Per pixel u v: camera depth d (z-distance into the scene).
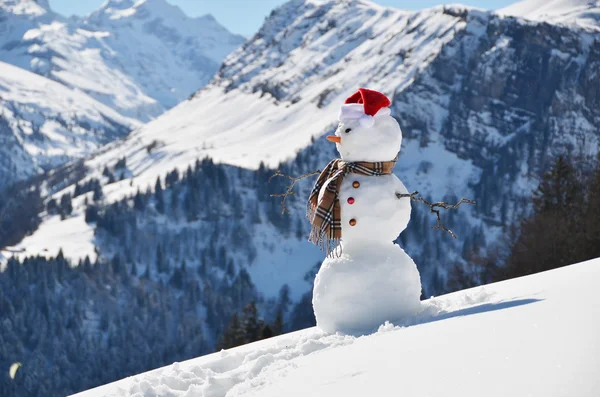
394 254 5.98
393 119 6.18
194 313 128.62
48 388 104.62
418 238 141.38
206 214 174.00
